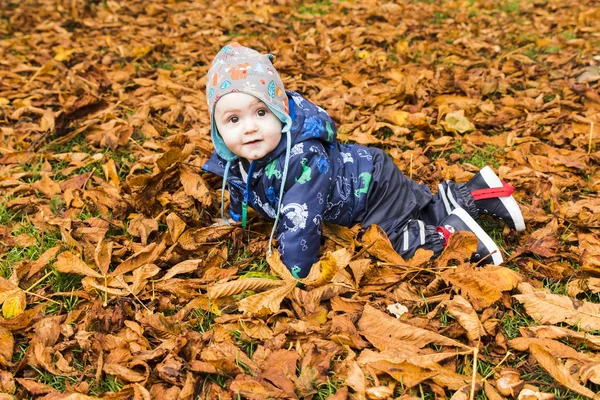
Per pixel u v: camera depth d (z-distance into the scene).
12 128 3.93
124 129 3.75
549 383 2.01
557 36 5.23
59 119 3.98
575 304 2.27
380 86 4.46
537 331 2.18
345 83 4.67
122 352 2.16
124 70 4.89
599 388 1.99
